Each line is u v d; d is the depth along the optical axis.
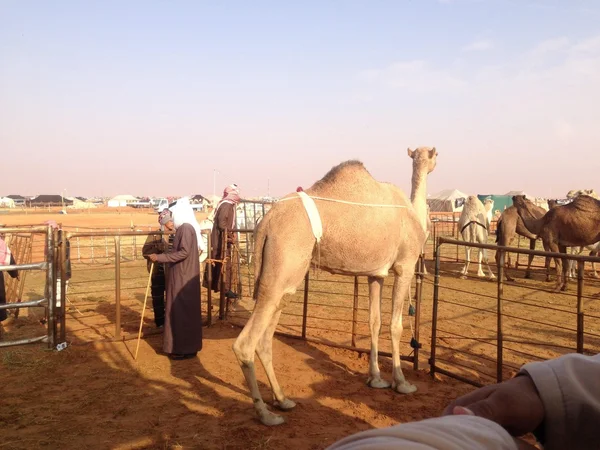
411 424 0.84
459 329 8.63
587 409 1.10
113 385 5.82
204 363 6.70
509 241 14.92
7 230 6.88
